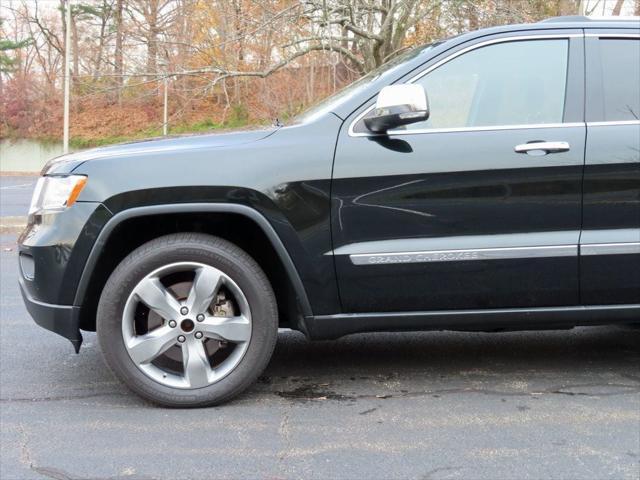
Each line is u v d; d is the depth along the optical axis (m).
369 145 3.29
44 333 4.88
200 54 11.12
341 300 3.34
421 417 3.26
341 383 3.76
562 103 3.40
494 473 2.70
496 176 3.26
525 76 3.46
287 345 4.51
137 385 3.31
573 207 3.29
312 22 10.16
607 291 3.36
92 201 3.21
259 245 3.54
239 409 3.38
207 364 3.35
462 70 3.46
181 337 3.31
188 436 3.06
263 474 2.71
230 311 3.40
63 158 3.50
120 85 11.93
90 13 24.48
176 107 33.09
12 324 5.13
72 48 24.08
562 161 3.28
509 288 3.33
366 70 10.61
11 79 37.47
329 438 3.04
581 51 3.47
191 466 2.78
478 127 3.35
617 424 3.17
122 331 3.28
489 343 4.51
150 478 2.69
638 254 3.30
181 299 3.35
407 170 3.26
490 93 3.44
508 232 3.30
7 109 36.69
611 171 3.28
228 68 10.83
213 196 3.22
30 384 3.78
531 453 2.87
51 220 3.29
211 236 3.34
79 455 2.88
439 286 3.32
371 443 2.98
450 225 3.29
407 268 3.29
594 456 2.84
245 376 3.35
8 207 14.75
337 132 3.32
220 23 10.61
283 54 10.93
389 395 3.56
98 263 3.31
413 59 3.52
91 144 34.62
